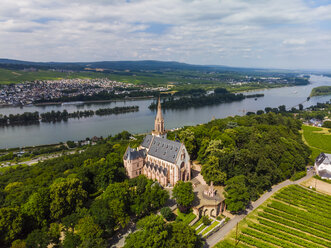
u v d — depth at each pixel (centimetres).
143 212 16038
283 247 13938
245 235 14938
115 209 14388
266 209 17300
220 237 14600
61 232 14438
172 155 19825
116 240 14100
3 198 17438
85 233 12875
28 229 14175
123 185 16475
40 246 12338
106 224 13788
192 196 15925
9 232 12838
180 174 19575
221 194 18050
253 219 16438
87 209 15212
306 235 14912
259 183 19500
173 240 12144
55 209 14788
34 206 14438
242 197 16412
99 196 18588
